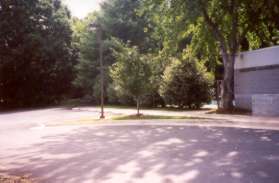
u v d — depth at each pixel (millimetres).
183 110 28484
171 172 8430
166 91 30578
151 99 34750
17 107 54156
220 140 13047
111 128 18828
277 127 16234
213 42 26797
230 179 7605
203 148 11492
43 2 53562
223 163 9164
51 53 52188
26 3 51812
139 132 16484
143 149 11781
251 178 7621
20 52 49812
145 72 24016
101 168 9172
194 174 8156
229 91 24672
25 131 19844
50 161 10445
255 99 21438
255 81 24062
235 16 24844
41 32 52812
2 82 52281
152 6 25969
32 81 53844
